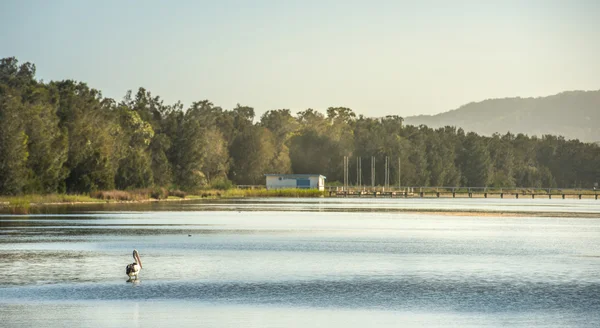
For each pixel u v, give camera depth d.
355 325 43.62
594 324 43.94
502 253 77.75
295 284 56.94
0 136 172.25
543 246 85.19
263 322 44.19
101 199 195.62
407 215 148.88
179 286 55.72
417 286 56.31
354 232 104.00
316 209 172.50
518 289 55.03
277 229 108.69
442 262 70.12
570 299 51.19
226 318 45.16
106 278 59.06
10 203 159.00
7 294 52.12
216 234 98.88
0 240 87.62
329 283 57.53
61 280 57.94
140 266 59.91
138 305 48.72
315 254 75.94
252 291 53.91
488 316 46.03
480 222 128.25
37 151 185.25
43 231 100.12
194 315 45.94
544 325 43.69
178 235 96.75
